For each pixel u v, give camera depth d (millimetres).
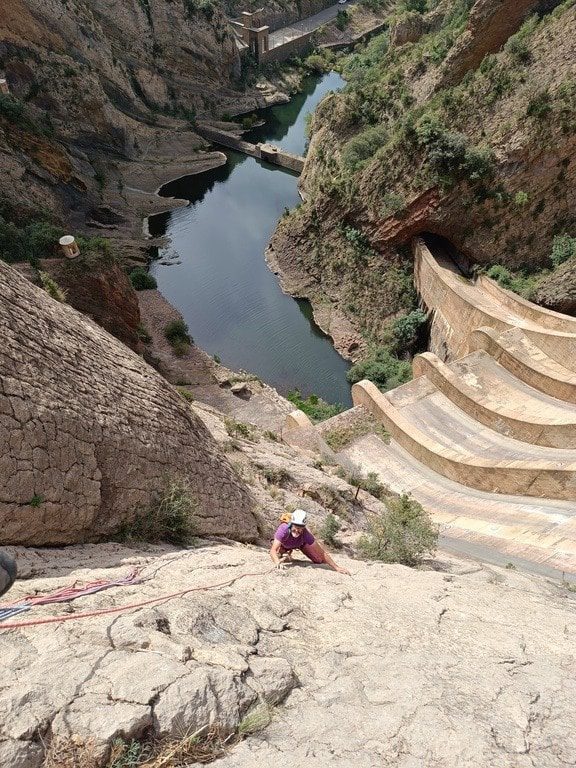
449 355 46281
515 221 46906
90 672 4508
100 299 36312
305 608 7191
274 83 108438
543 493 26016
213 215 71938
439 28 71188
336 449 34219
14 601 5348
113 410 9461
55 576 6434
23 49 66250
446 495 29469
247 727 4672
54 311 9359
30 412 7277
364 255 55469
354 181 55000
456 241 50219
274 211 73188
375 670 5863
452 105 49031
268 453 21078
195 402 26828
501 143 45594
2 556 3951
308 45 118312
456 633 6973
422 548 13953
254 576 8055
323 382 49531
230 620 6207
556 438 30656
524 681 5957
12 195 51656
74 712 4141
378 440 34844
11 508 6969
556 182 44469
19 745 3801
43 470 7461
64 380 8375
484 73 48469
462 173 47031
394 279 53469
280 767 4367
